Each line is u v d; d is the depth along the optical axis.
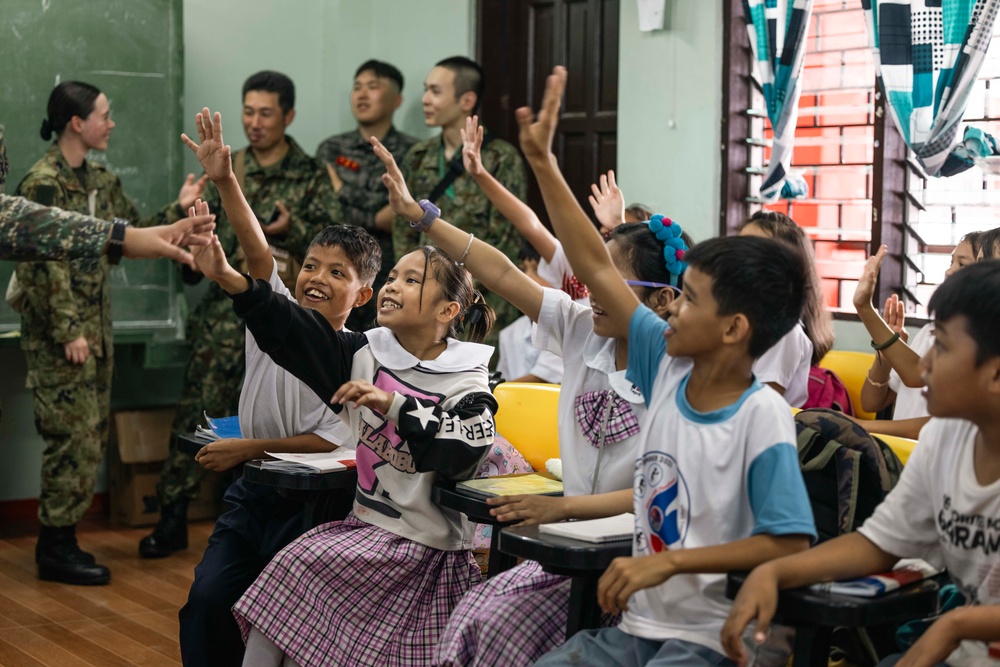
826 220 4.11
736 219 4.23
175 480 4.33
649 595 1.79
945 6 3.53
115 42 4.61
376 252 2.76
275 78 4.53
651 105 4.39
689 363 1.85
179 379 5.03
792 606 1.61
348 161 4.97
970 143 3.54
